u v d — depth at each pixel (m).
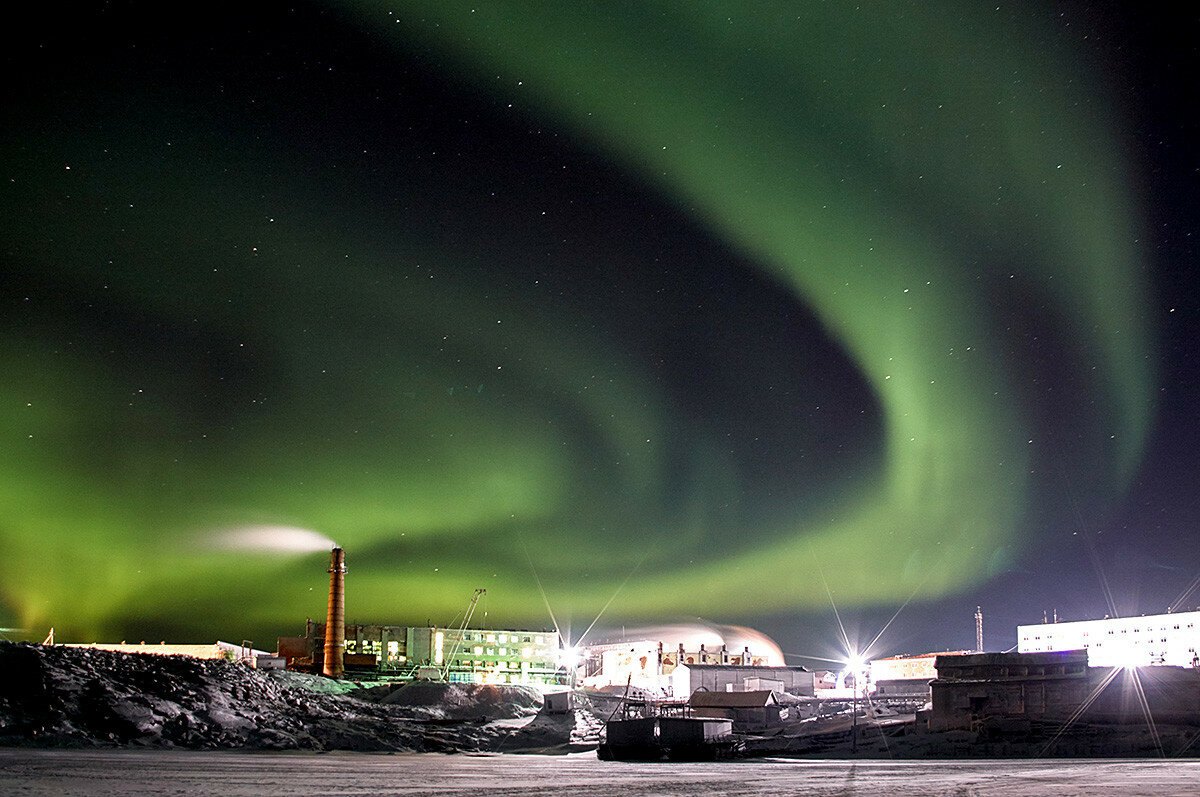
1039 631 138.88
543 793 25.41
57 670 55.03
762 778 32.84
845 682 136.25
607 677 143.12
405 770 36.56
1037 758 49.25
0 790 22.55
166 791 23.25
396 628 155.00
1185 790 26.58
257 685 66.56
